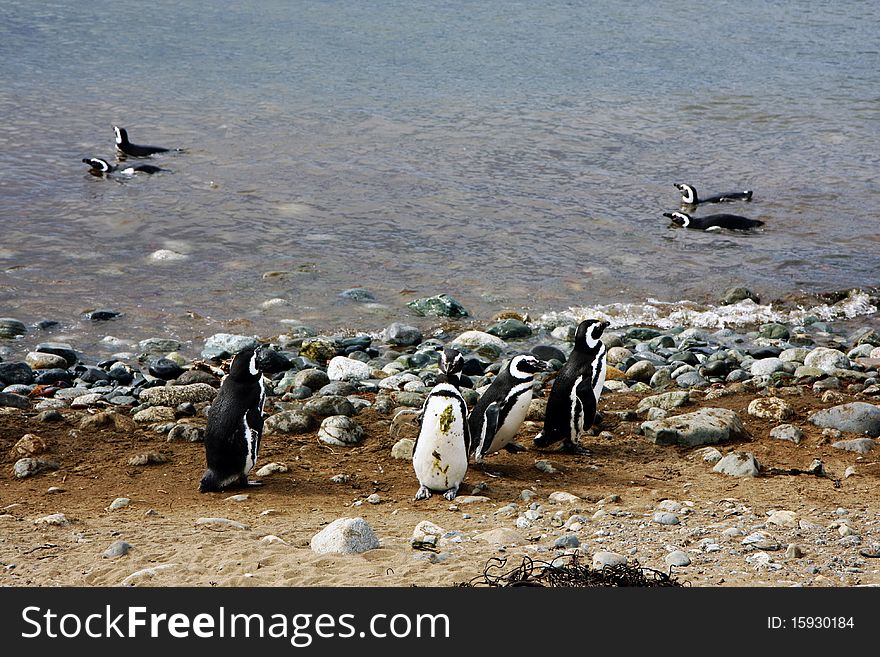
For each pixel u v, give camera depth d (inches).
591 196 1179.3
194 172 1213.1
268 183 1181.7
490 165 1278.3
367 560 356.8
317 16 2193.7
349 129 1416.1
